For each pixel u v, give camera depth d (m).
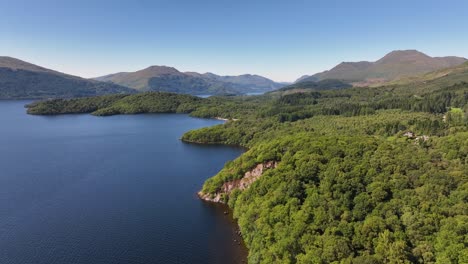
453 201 88.56
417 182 98.88
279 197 110.88
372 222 85.31
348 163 111.62
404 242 77.94
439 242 75.44
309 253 84.50
